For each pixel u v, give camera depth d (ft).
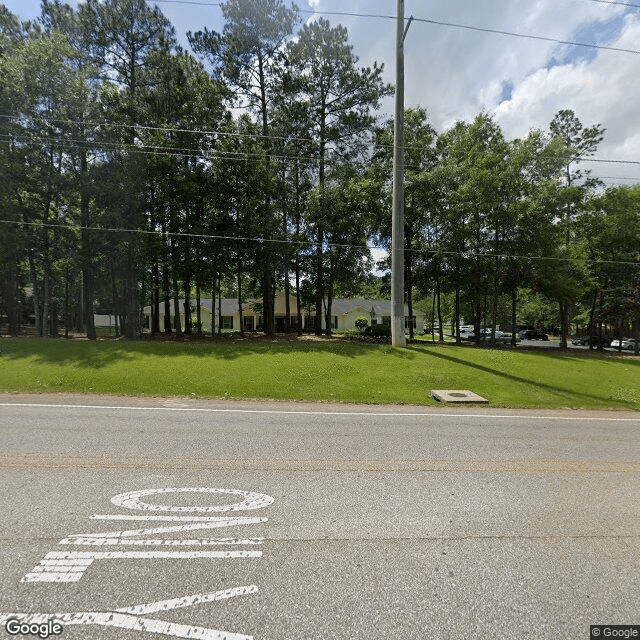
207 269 61.21
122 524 11.00
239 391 32.76
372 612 7.86
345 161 74.59
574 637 7.36
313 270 76.33
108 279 83.61
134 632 7.23
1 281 83.61
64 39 58.80
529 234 61.87
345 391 33.88
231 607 7.92
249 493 13.26
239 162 60.64
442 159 72.43
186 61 65.82
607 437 22.35
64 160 61.82
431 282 71.26
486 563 9.65
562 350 68.44
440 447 19.35
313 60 70.38
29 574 8.74
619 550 10.43
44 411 24.71
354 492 13.62
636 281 72.18
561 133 87.25
